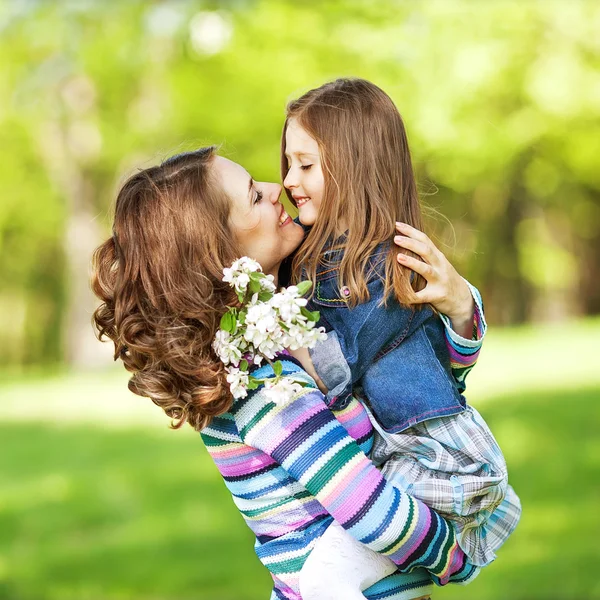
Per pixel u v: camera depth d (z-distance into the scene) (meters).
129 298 1.99
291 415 1.92
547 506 6.42
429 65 13.49
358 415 2.04
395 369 2.06
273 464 2.02
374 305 2.03
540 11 13.60
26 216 20.02
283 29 14.41
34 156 18.23
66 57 16.78
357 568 1.95
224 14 15.29
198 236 1.96
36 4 16.39
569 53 13.92
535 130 14.32
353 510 1.88
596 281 22.78
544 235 20.62
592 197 20.28
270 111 14.51
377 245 2.07
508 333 16.34
